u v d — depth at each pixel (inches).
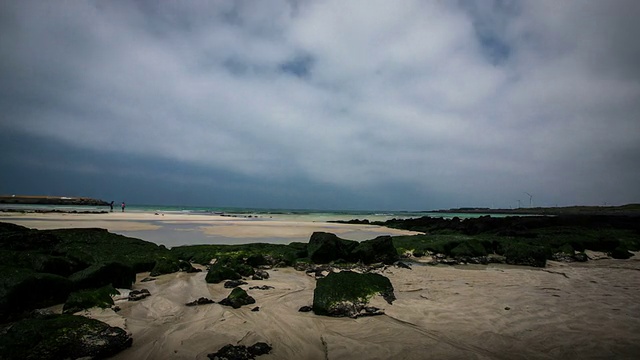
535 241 856.9
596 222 1449.3
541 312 339.0
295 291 426.0
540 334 281.6
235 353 239.6
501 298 390.6
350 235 1222.3
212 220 1823.3
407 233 1339.8
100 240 668.1
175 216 2166.6
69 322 246.4
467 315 327.3
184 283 462.9
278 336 276.2
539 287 450.9
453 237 828.0
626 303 373.1
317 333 283.7
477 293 414.0
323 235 655.8
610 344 262.5
